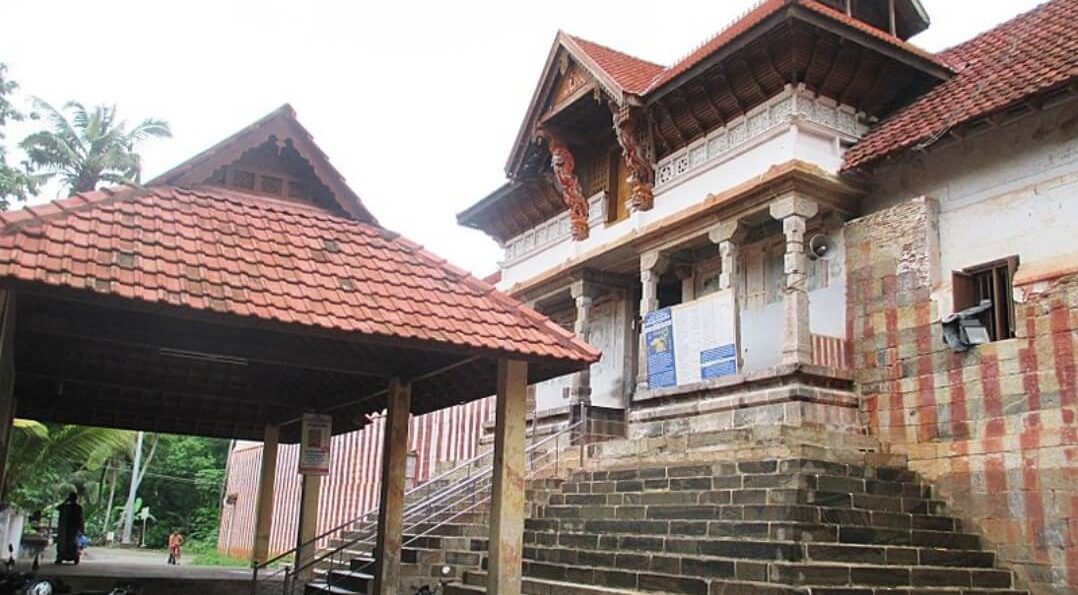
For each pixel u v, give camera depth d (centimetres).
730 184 1480
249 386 1297
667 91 1540
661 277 1841
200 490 4966
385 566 948
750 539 932
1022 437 1074
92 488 4172
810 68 1390
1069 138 1112
